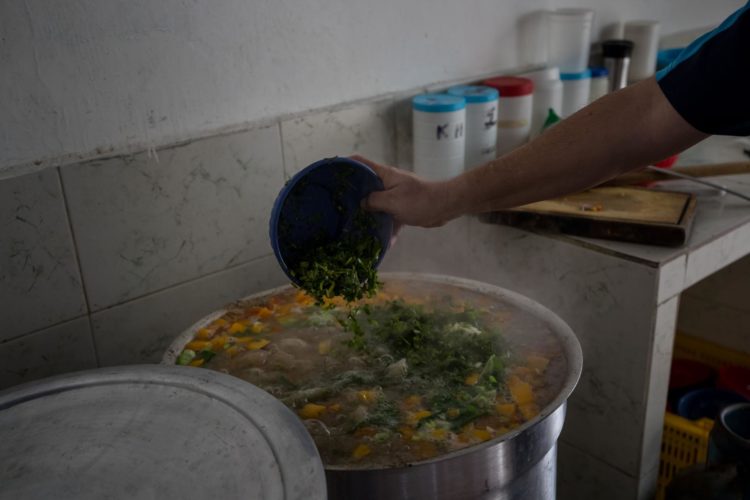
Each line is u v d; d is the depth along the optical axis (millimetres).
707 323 2115
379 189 1194
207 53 1317
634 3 2258
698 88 867
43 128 1156
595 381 1516
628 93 960
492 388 1038
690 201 1558
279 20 1400
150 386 841
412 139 1727
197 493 682
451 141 1617
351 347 1153
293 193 1146
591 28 2084
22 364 1222
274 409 781
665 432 1762
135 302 1342
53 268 1218
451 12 1719
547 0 1953
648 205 1544
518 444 905
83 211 1228
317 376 1092
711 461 1532
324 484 671
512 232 1575
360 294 1144
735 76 833
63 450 748
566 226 1471
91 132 1211
